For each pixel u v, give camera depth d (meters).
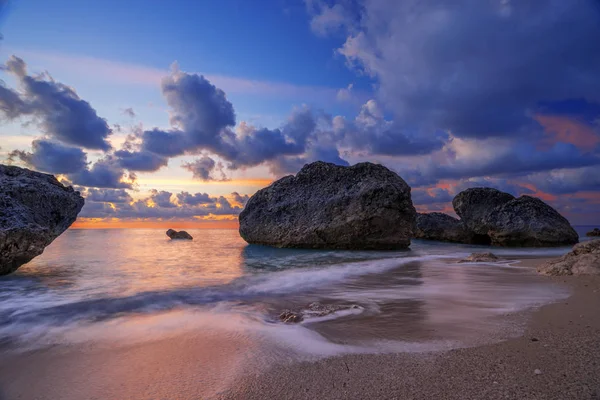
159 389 3.19
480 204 24.83
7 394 3.20
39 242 9.64
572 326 4.58
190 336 4.73
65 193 11.36
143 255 15.97
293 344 4.32
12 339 4.77
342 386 3.10
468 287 7.95
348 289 8.34
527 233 21.42
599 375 3.06
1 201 9.46
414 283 8.92
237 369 3.58
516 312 5.49
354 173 19.53
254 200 21.45
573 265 9.21
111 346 4.41
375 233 17.97
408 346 4.12
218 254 16.61
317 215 18.50
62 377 3.53
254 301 7.13
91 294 7.68
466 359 3.60
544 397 2.74
